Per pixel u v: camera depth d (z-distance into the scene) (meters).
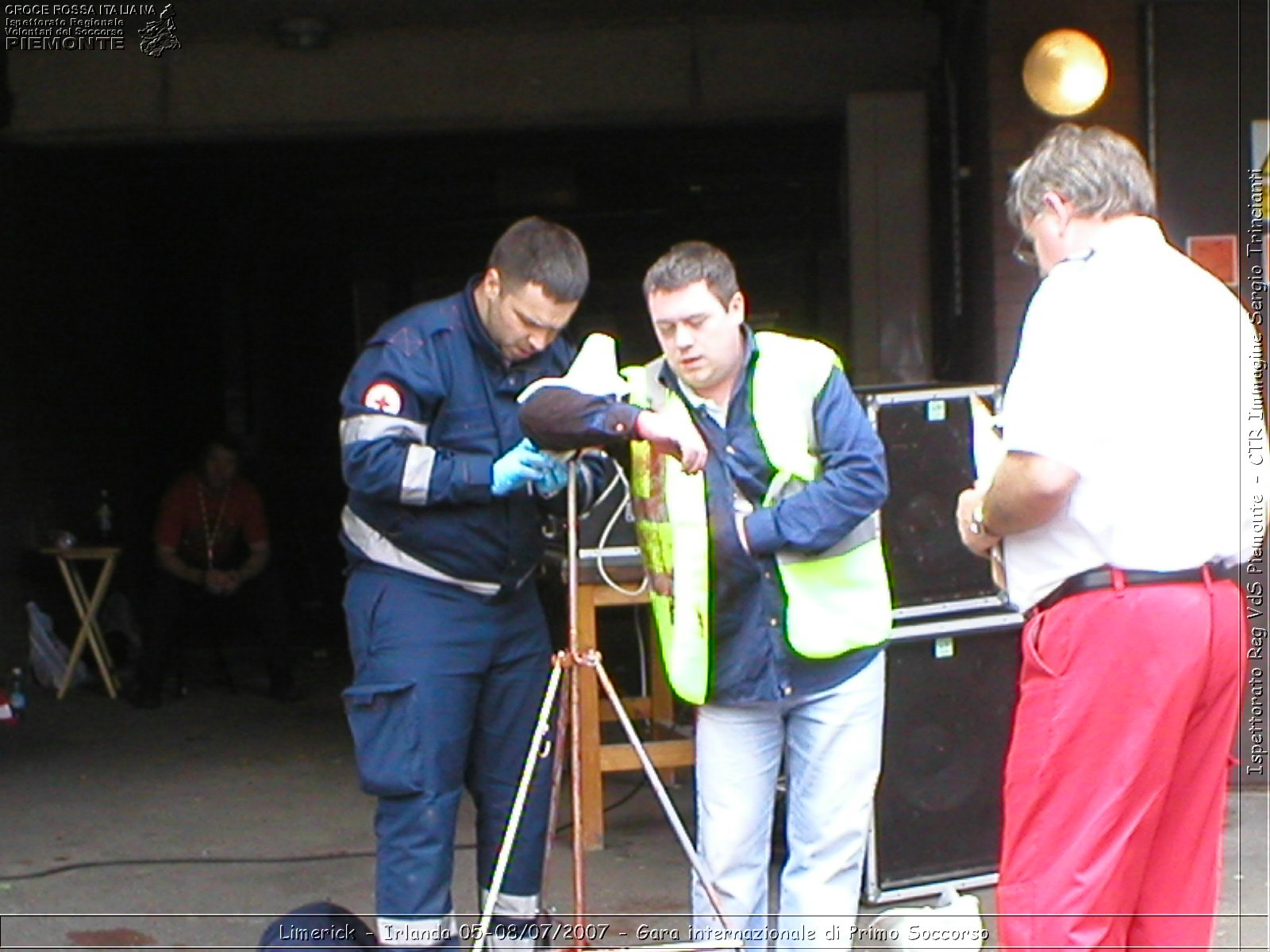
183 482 8.74
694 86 8.00
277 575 8.89
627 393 3.83
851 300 7.55
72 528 9.62
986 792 5.10
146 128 8.03
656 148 10.63
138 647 9.67
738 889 3.99
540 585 6.47
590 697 5.59
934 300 7.48
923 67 7.91
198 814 6.37
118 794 6.71
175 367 11.62
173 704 8.70
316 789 6.77
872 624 3.93
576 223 11.68
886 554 4.96
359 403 3.96
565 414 3.60
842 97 7.96
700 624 3.86
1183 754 3.39
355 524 4.16
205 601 9.18
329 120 8.03
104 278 10.28
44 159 9.27
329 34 7.97
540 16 7.92
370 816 6.30
